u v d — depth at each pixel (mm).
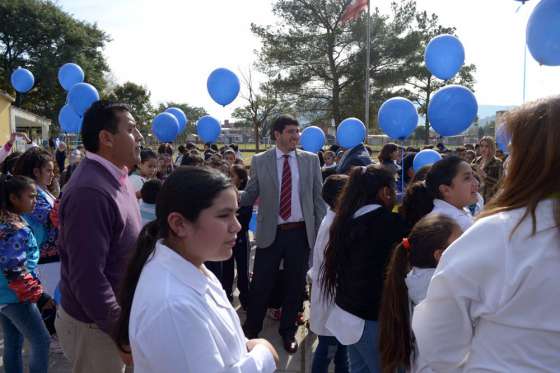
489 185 5141
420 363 1777
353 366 2344
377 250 2170
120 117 2039
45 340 2531
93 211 1823
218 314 1199
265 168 3719
